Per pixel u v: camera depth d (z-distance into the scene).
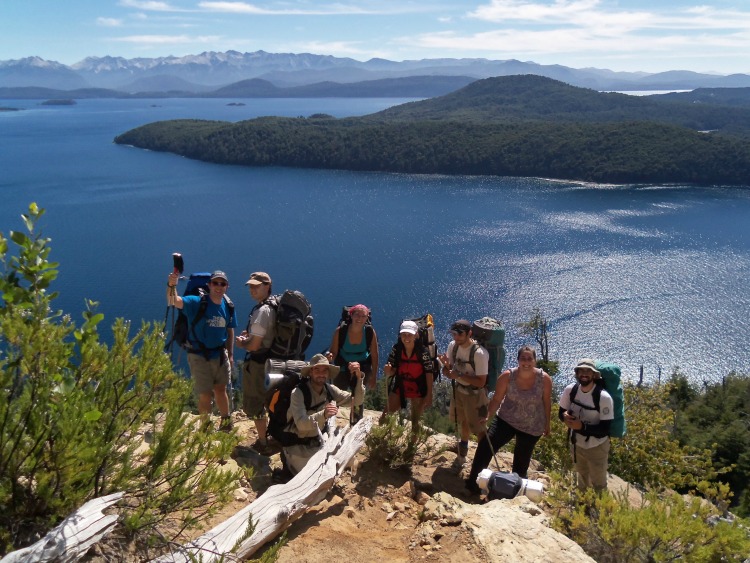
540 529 4.05
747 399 39.09
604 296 105.31
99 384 3.19
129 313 106.75
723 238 138.38
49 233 163.50
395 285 119.44
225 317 5.49
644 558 4.20
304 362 4.86
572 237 144.38
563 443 8.38
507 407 5.75
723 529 4.22
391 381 6.10
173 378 3.47
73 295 117.06
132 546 3.01
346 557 3.69
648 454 9.57
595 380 5.75
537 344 87.00
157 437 3.50
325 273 129.75
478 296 109.94
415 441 5.43
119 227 172.00
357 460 5.33
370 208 193.12
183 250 148.88
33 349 2.84
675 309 98.06
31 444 2.85
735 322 92.19
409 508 4.61
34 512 2.87
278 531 3.73
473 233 153.50
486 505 4.58
